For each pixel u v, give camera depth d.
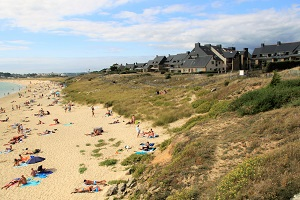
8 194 18.55
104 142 29.67
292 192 8.88
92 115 46.22
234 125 19.45
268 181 9.77
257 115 19.92
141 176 17.28
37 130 37.97
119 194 16.16
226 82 40.09
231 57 86.25
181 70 91.56
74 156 25.58
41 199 17.62
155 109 39.81
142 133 30.69
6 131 38.69
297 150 11.34
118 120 40.16
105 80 96.94
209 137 18.05
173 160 16.55
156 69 115.12
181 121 32.03
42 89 124.88
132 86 70.69
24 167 23.41
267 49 81.81
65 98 77.31
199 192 11.91
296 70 35.25
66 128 38.03
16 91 123.12
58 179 20.56
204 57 85.88
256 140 15.14
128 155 24.55
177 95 45.47
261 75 39.00
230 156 14.42
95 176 20.61
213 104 32.16
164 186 13.73
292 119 16.39
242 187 10.12
